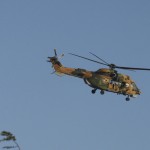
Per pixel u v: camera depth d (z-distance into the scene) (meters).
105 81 179.50
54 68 175.25
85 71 176.25
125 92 187.38
